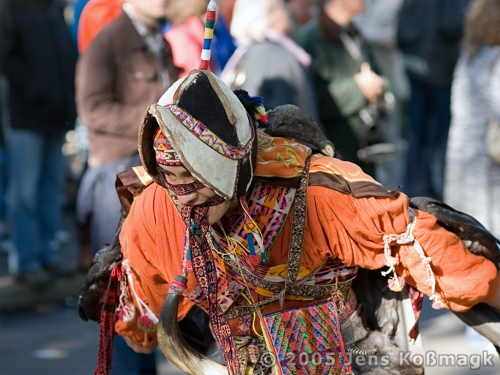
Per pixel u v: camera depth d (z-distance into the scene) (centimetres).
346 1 1075
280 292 481
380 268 511
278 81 895
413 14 1477
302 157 476
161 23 852
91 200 819
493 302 499
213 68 984
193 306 557
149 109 411
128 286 535
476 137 943
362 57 1092
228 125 423
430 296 482
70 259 1265
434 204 495
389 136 1239
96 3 935
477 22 934
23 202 1127
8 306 1132
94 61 817
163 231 488
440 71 1477
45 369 929
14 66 1087
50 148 1153
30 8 1084
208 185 419
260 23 916
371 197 470
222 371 479
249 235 461
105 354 545
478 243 490
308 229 471
